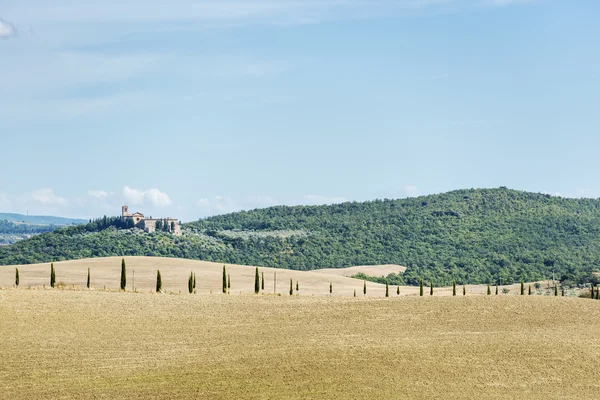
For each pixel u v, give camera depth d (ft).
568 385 386.52
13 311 499.10
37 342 437.58
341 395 360.07
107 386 367.25
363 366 407.44
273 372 394.73
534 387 381.81
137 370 395.14
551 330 500.74
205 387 368.68
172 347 442.50
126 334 467.52
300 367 404.16
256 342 457.27
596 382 392.06
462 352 439.22
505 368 410.72
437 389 374.02
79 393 355.77
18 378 374.63
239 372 394.11
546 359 427.74
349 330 495.41
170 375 387.55
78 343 441.27
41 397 348.18
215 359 418.31
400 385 377.91
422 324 517.55
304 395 359.05
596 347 453.99
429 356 429.38
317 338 469.98
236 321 516.32
